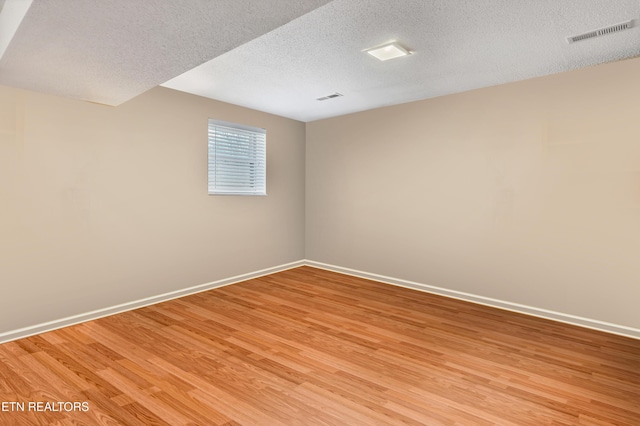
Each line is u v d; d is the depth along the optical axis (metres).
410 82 3.56
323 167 5.33
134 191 3.50
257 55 2.89
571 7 2.12
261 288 4.34
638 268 2.92
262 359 2.48
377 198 4.70
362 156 4.84
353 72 3.29
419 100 4.23
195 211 4.09
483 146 3.75
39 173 2.87
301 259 5.60
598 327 3.10
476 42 2.62
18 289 2.78
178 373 2.27
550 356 2.57
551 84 3.30
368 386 2.14
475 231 3.84
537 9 2.15
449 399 2.01
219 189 4.38
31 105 2.80
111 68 2.30
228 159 4.46
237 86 3.71
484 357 2.55
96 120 3.20
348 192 5.03
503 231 3.64
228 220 4.47
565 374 2.31
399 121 4.44
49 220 2.93
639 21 2.29
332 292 4.20
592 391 2.10
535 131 3.40
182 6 1.56
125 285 3.47
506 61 2.99
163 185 3.75
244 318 3.29
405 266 4.46
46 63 2.21
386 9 2.16
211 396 2.01
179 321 3.20
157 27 1.76
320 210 5.40
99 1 1.50
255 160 4.84
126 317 3.29
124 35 1.84
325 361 2.46
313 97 4.13
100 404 1.92
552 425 1.78
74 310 3.11
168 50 2.04
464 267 3.94
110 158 3.31
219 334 2.92
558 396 2.05
